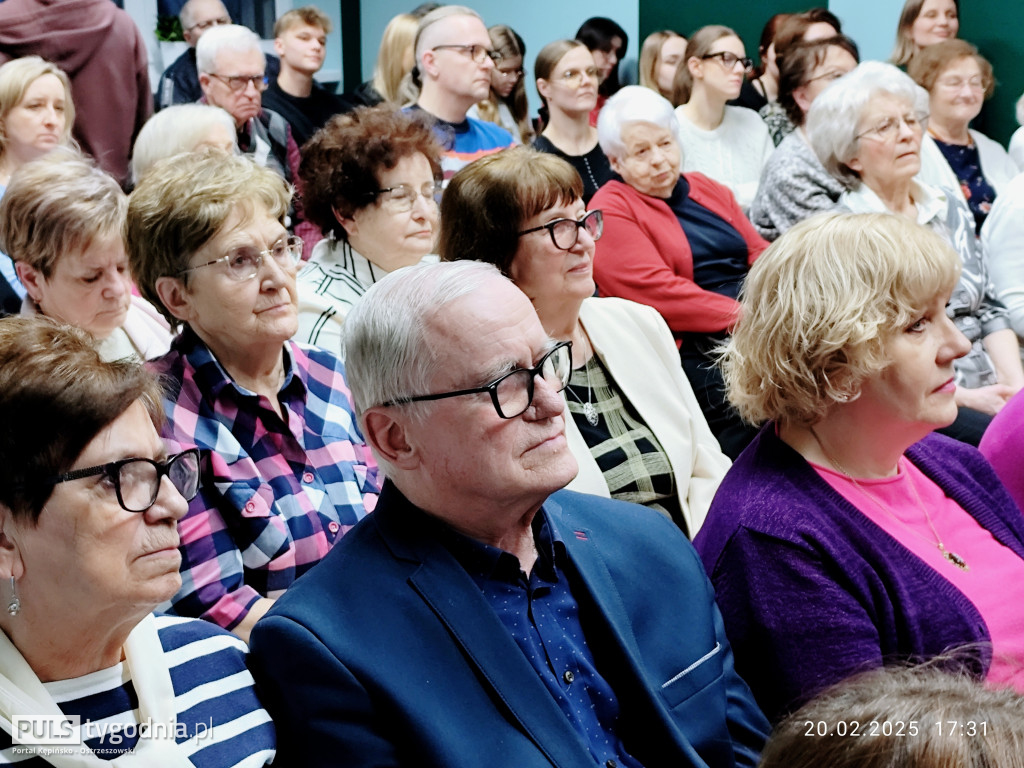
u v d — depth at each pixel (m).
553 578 1.42
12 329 1.18
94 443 1.15
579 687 1.36
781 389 1.66
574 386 2.26
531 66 5.81
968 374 3.24
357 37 5.83
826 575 1.56
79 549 1.14
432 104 4.06
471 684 1.27
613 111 3.27
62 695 1.19
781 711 1.56
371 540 1.37
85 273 2.12
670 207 3.34
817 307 1.58
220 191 1.82
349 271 2.54
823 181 3.39
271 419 1.85
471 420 1.31
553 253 2.21
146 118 4.23
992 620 1.61
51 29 3.94
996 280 3.64
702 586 1.53
